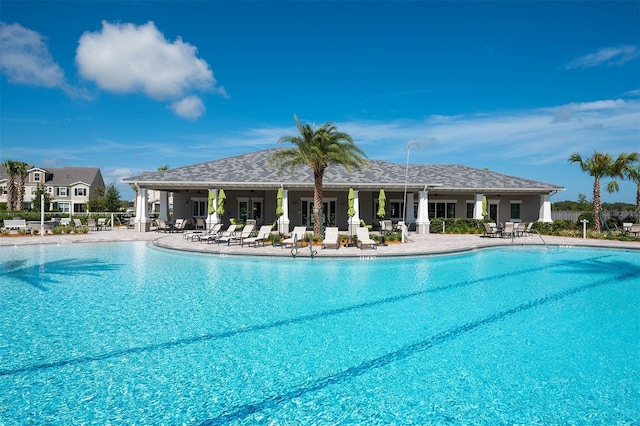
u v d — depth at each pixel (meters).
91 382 5.19
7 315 8.20
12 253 18.27
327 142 20.97
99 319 7.99
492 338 7.01
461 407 4.62
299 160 21.92
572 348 6.52
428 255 17.31
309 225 32.41
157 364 5.78
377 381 5.30
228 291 10.64
